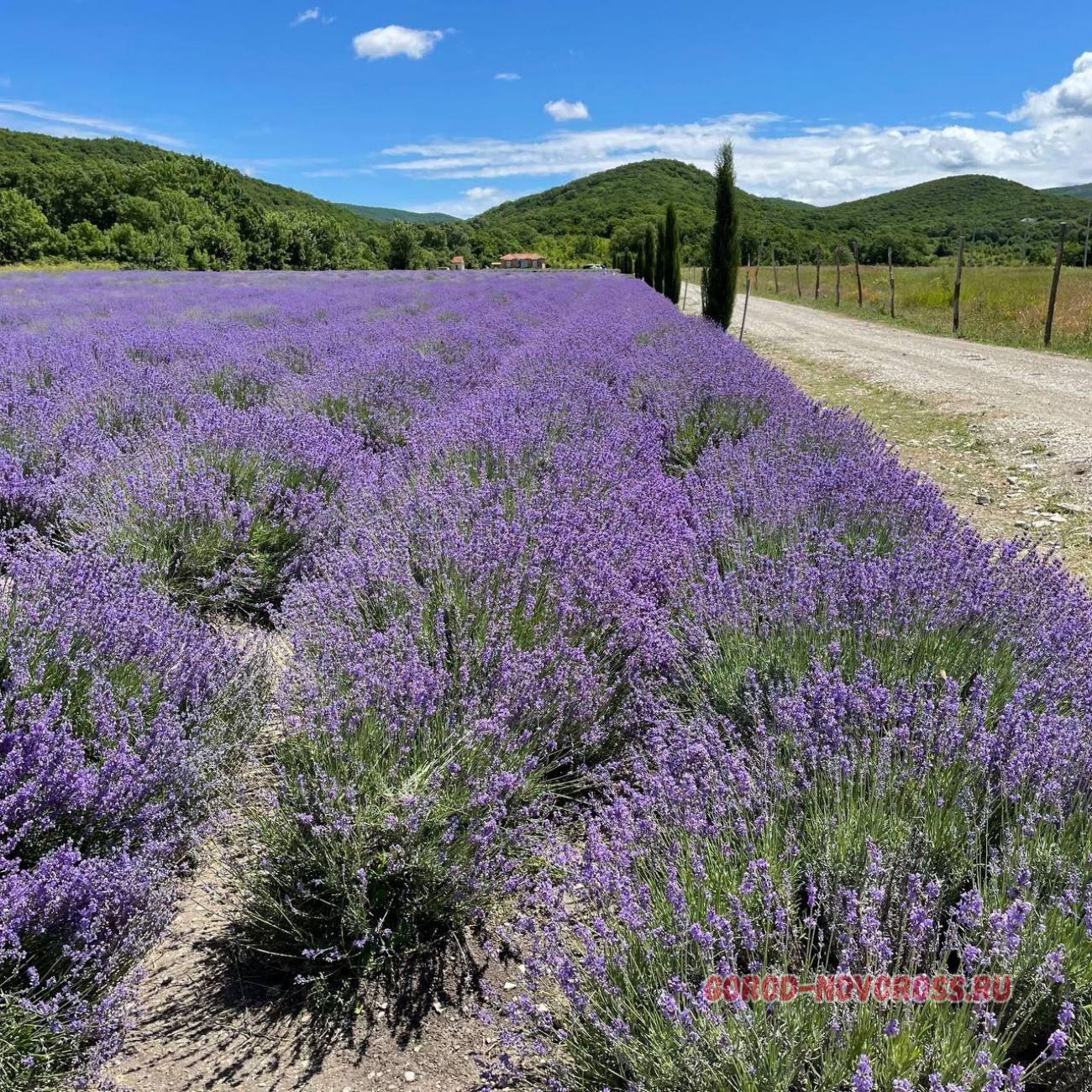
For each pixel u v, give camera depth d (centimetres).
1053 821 195
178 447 465
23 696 243
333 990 210
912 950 162
